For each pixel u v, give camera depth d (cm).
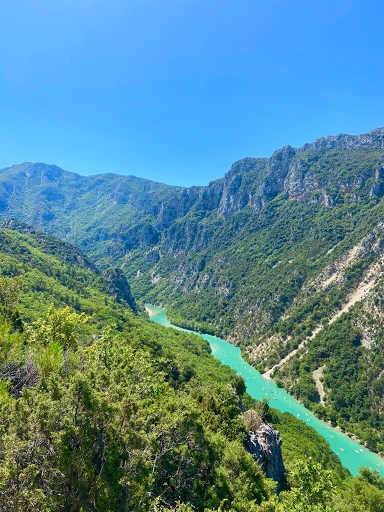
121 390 1730
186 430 2989
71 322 2959
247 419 5219
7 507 1162
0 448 1288
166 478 2609
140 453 1606
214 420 4531
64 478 1323
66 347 2736
